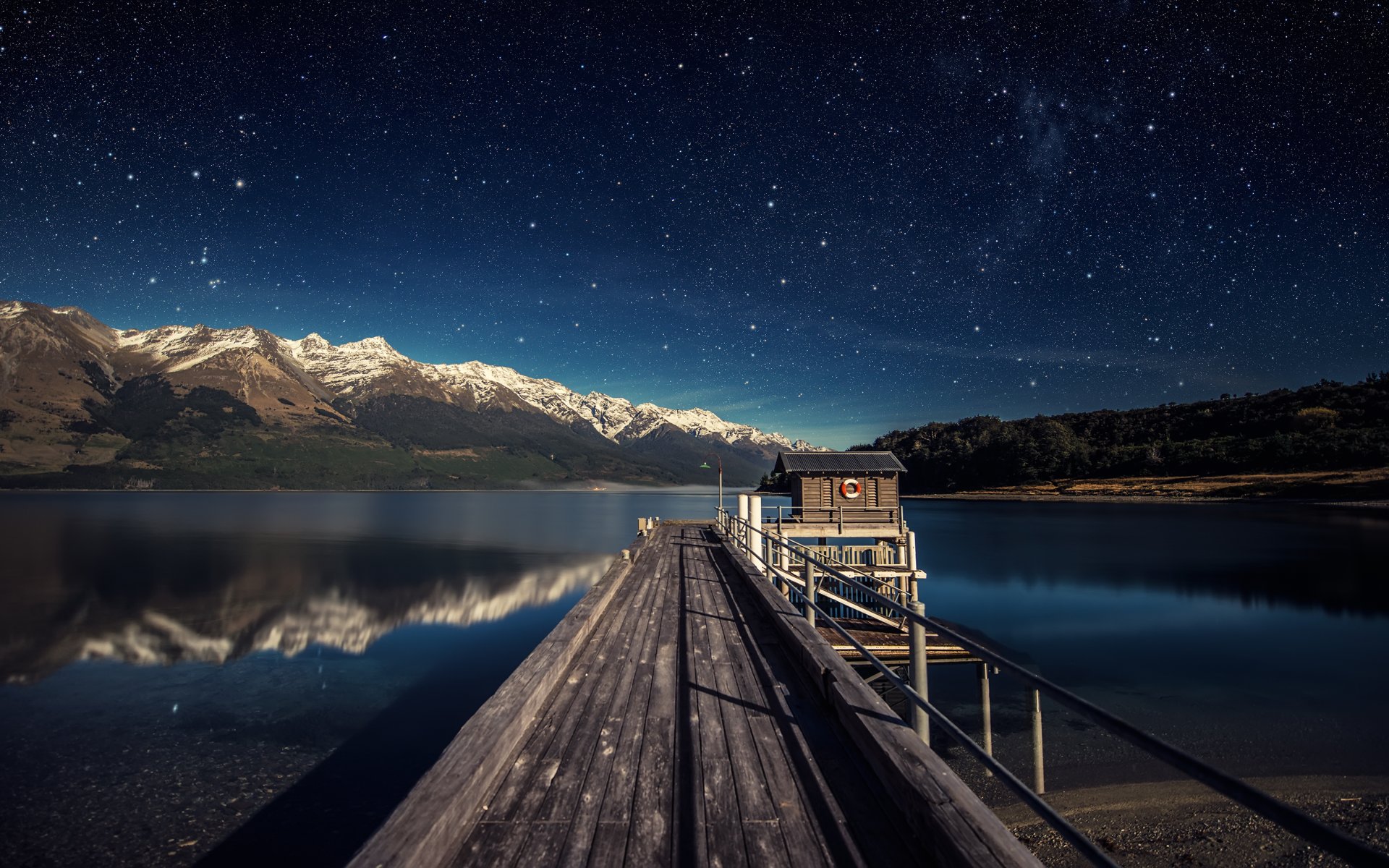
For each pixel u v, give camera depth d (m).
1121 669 18.30
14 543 57.34
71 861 9.34
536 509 132.88
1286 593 30.17
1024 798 2.31
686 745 4.41
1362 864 1.12
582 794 3.72
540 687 4.98
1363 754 12.20
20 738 14.09
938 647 15.62
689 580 12.05
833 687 4.95
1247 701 15.50
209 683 18.41
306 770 12.41
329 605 30.69
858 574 19.61
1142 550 45.41
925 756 3.49
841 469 23.17
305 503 150.00
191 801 11.12
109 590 34.66
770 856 3.10
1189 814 9.55
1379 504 65.62
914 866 2.98
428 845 2.76
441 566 44.91
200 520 88.00
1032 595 30.47
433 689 17.83
